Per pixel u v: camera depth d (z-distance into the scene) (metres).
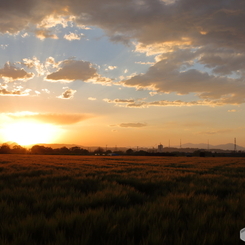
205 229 4.33
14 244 3.54
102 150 168.38
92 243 3.69
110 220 4.52
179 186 9.73
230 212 5.55
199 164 34.53
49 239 3.76
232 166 30.11
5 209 5.27
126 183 11.08
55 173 14.48
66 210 5.32
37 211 5.42
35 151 153.25
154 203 6.10
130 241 3.78
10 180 11.01
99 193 7.21
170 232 4.25
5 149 142.12
